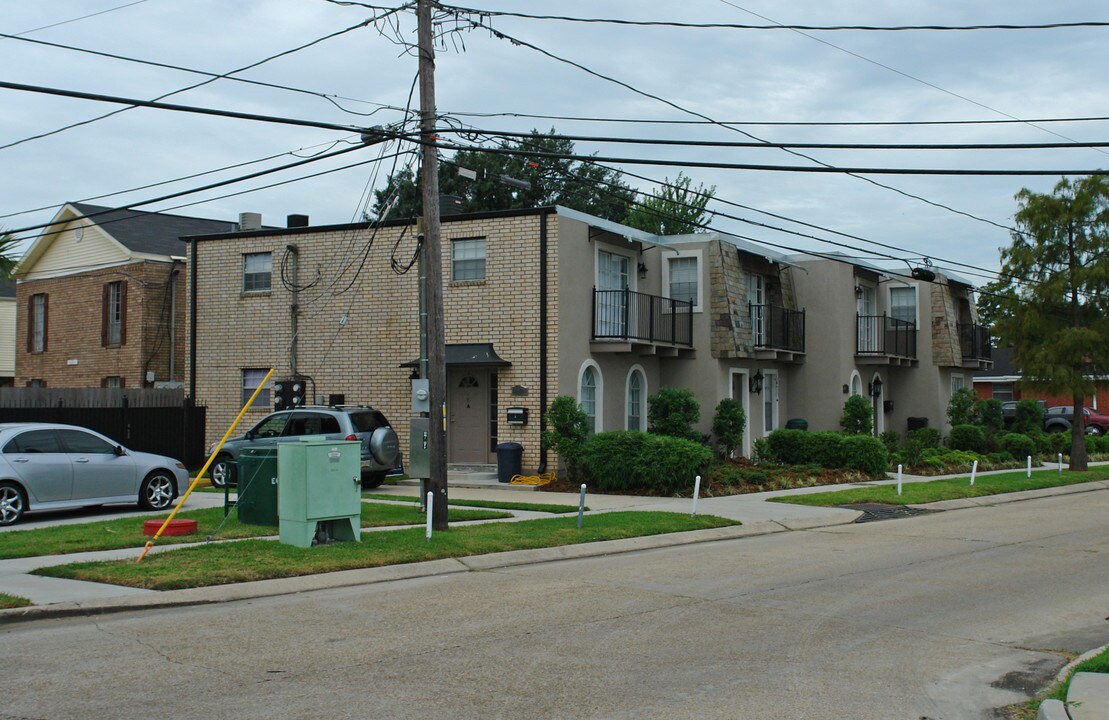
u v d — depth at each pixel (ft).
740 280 95.14
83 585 35.55
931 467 99.04
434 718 21.27
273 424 70.85
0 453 51.08
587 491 72.74
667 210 170.09
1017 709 23.15
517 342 78.48
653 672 25.26
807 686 24.23
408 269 83.76
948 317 124.06
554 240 77.87
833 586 38.47
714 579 39.93
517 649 27.61
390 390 84.38
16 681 23.94
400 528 50.57
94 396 91.76
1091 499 80.94
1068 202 100.12
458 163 148.05
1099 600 36.22
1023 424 133.08
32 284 117.29
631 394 88.69
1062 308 102.27
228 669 25.21
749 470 80.94
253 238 91.04
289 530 43.45
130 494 56.29
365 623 31.04
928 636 30.19
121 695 22.77
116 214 113.70
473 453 82.64
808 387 108.58
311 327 88.22
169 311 104.99
